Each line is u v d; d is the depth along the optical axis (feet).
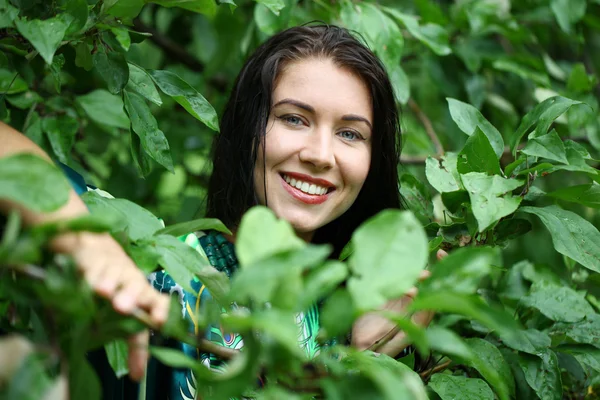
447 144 7.29
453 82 6.60
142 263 2.63
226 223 4.20
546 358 3.85
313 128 4.01
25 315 2.69
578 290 4.90
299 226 4.06
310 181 4.02
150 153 3.46
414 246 2.09
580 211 6.55
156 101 3.52
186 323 2.30
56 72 3.59
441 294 2.04
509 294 4.47
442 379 3.66
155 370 3.56
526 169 3.77
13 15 2.93
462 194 3.92
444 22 5.90
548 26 7.33
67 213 2.57
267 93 4.05
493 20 6.49
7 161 2.16
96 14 3.35
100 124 5.75
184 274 2.68
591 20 6.81
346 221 4.60
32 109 4.43
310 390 2.29
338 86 4.00
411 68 7.33
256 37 6.05
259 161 4.09
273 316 1.98
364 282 2.07
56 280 2.03
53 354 2.07
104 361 3.43
